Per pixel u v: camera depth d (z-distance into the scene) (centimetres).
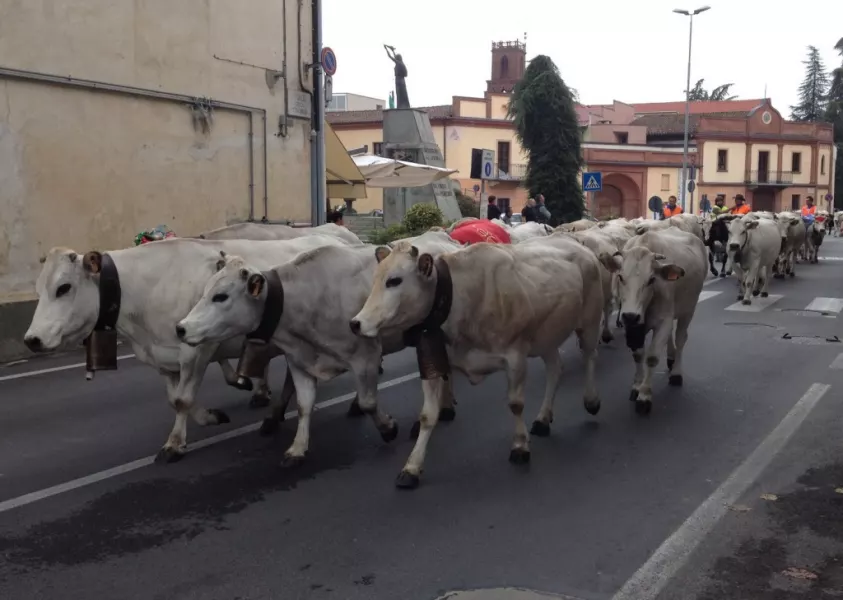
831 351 1115
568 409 824
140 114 1374
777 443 711
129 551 506
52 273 636
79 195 1272
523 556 497
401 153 2825
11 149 1162
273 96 1677
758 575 470
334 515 562
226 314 610
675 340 934
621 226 1194
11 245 1167
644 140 6278
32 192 1196
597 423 776
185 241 700
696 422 778
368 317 579
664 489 606
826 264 2575
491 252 631
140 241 1038
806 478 625
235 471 652
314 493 604
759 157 6650
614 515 559
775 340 1204
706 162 6419
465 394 891
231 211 1588
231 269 616
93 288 650
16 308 1121
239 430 762
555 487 612
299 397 674
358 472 649
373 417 705
